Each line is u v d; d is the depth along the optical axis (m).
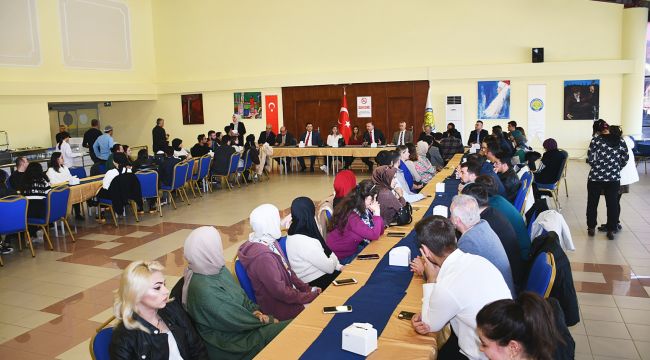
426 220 2.57
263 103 15.28
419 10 13.43
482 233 2.78
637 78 12.02
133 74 15.76
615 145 5.90
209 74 15.90
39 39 12.80
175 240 6.74
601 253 5.52
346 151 11.79
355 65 14.20
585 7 12.20
